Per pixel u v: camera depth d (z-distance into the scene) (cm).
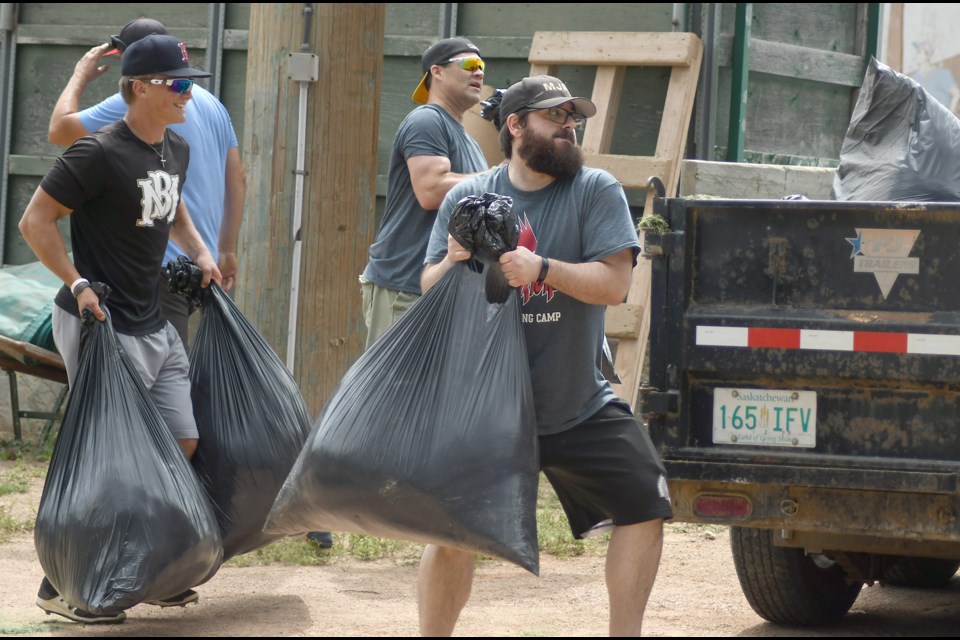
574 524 1573
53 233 1848
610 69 3544
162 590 1706
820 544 1761
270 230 2838
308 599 2042
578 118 1516
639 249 1499
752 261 1642
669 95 3488
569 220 1507
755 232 1641
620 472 1470
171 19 4006
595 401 1495
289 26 2814
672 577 2291
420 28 3791
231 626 1838
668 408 1648
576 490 1537
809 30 3803
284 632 1797
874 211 1598
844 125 3909
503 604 2039
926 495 1570
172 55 1872
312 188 2808
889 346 1573
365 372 1453
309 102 2805
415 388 1420
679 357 1652
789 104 3778
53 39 4122
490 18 3744
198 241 2039
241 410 1925
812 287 1625
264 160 2839
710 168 2469
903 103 1953
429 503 1376
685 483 1658
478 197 1433
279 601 2023
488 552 1370
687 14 3597
